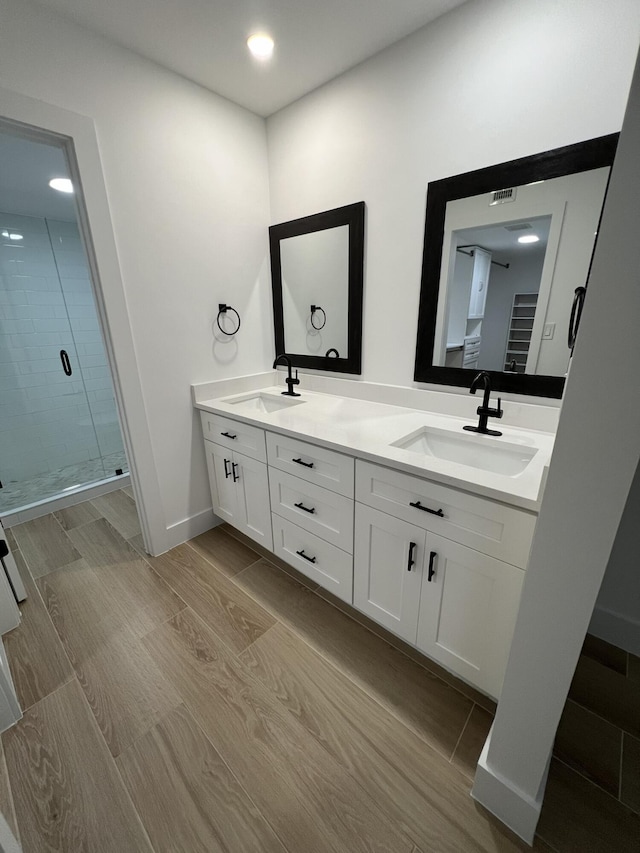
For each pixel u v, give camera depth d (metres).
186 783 1.02
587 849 0.88
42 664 1.38
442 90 1.37
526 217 1.29
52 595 1.73
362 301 1.83
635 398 0.55
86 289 3.09
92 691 1.28
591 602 0.67
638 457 0.57
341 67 1.59
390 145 1.56
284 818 0.95
